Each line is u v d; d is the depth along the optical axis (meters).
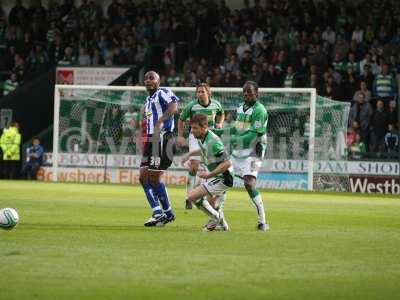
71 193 50.53
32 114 74.62
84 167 66.75
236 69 71.94
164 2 78.75
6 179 67.94
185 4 79.81
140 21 78.25
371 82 67.88
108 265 20.83
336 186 62.84
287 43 72.12
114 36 78.31
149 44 76.75
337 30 72.88
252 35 74.88
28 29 81.75
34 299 16.48
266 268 20.91
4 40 81.94
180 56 76.44
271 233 29.34
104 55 77.38
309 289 18.16
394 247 25.77
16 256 22.08
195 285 18.31
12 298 16.53
